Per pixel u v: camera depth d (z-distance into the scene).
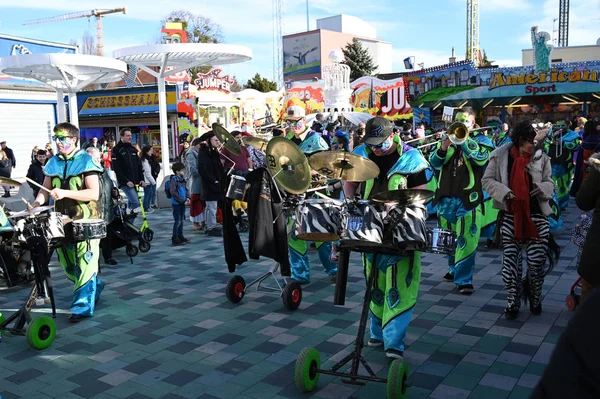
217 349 4.62
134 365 4.34
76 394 3.87
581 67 20.14
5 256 6.48
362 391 3.80
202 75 28.42
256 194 5.46
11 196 14.84
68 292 6.52
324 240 4.08
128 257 8.34
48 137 23.89
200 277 7.05
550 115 23.94
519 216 4.86
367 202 3.60
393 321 3.99
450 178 5.93
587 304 1.24
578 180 12.26
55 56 10.84
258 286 6.17
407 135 13.00
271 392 3.82
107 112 30.70
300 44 73.69
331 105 22.14
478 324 5.00
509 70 21.08
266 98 30.95
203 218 10.55
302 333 4.95
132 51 12.15
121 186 11.20
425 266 7.23
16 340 4.92
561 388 1.19
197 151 10.50
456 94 22.06
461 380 3.89
